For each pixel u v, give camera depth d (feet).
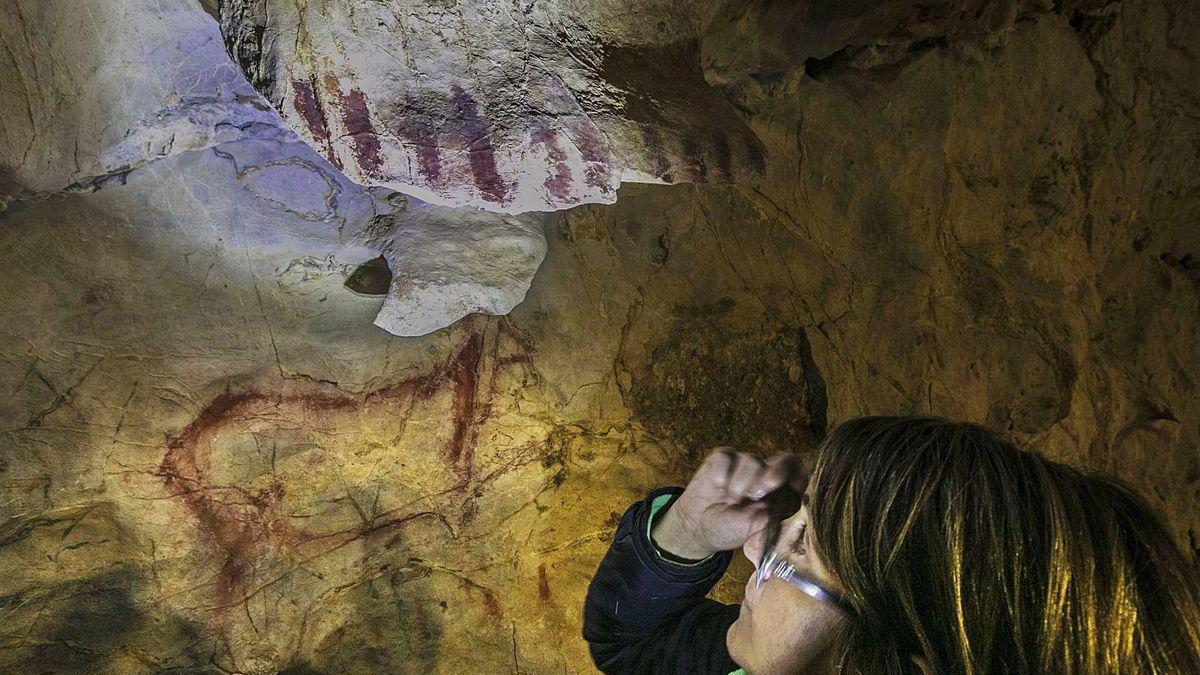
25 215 6.26
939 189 9.18
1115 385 10.74
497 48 5.07
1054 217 9.98
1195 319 11.42
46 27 5.56
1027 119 9.48
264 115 6.69
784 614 2.36
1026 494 2.04
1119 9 9.49
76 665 6.60
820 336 8.94
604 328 8.13
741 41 7.45
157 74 6.11
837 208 8.82
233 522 7.02
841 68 8.48
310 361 7.13
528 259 7.14
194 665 6.98
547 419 7.96
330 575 7.39
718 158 5.45
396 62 4.91
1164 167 10.74
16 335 6.20
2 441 6.16
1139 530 2.06
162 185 6.62
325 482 7.28
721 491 3.04
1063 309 10.16
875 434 2.30
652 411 8.35
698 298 8.51
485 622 7.84
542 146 5.12
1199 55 10.07
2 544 6.26
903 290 9.25
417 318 6.75
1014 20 8.78
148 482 6.68
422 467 7.56
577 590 8.14
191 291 6.76
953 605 1.96
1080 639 1.88
